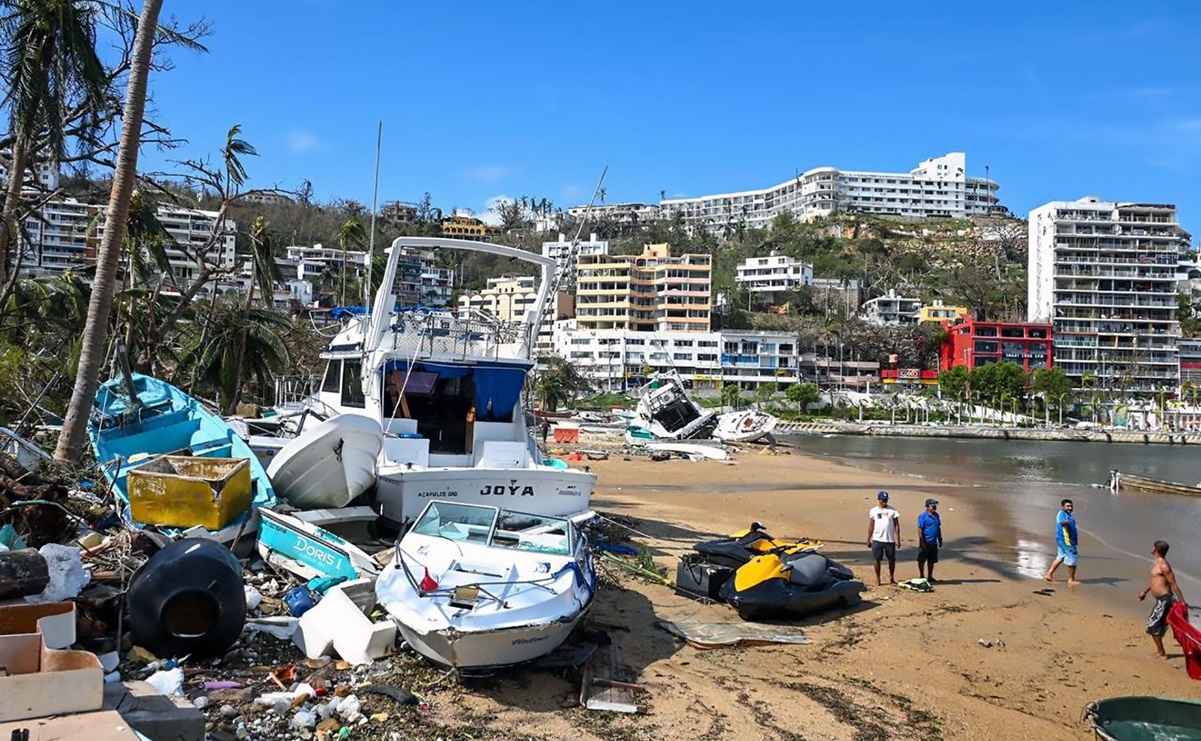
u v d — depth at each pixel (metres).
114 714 4.44
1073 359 131.88
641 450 47.16
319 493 12.47
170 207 33.03
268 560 10.89
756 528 13.63
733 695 8.48
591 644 9.39
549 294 15.62
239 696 7.05
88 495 11.62
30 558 7.00
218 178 29.77
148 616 7.48
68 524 9.41
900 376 136.88
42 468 11.28
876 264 199.38
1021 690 9.68
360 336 15.13
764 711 8.11
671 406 60.09
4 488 9.24
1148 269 133.50
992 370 119.69
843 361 140.00
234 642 7.99
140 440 13.44
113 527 10.80
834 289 169.62
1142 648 11.78
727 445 59.44
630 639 10.22
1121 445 95.25
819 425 103.88
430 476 12.44
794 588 11.98
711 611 11.95
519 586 8.38
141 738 4.76
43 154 20.73
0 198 21.00
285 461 12.09
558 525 10.05
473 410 14.73
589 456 42.97
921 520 15.17
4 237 18.48
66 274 28.67
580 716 7.53
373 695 7.37
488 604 7.95
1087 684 10.05
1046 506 29.66
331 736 6.56
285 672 7.69
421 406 15.01
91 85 17.55
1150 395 129.12
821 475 39.44
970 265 197.62
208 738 6.26
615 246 191.38
